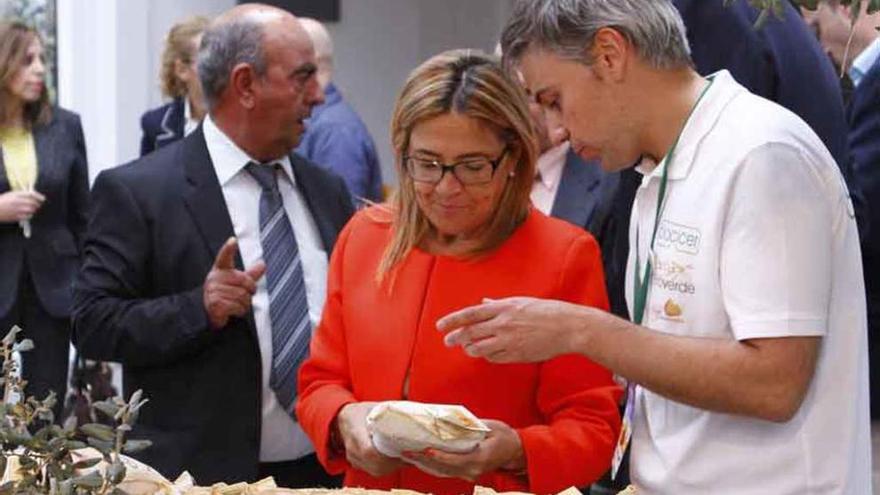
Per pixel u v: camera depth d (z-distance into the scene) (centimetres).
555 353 222
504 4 685
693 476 226
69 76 644
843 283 222
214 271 321
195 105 550
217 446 328
